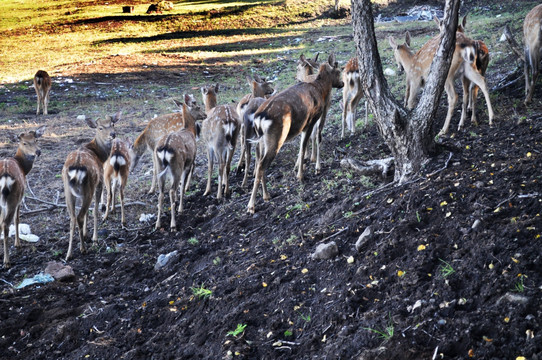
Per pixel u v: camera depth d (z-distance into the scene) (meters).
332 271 5.35
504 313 3.99
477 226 5.02
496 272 4.41
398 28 21.61
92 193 7.62
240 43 25.36
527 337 3.76
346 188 7.41
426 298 4.45
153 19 32.25
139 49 25.61
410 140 6.55
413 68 8.73
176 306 5.70
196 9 33.56
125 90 18.08
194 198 9.13
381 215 5.86
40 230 8.50
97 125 8.38
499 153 6.45
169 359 4.89
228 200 8.66
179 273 6.55
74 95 17.67
